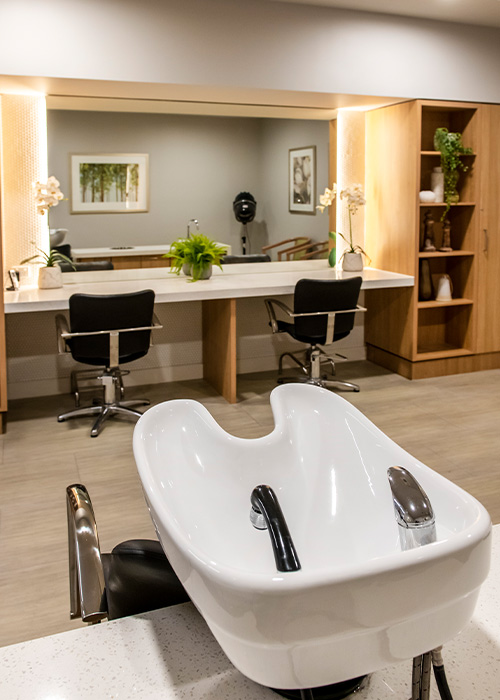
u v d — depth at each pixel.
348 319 4.54
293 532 0.86
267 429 3.95
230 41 4.00
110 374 4.14
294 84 4.22
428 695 0.66
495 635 0.82
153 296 3.91
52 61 3.68
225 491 0.89
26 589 2.39
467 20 4.59
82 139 4.54
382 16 4.39
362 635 0.54
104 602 0.92
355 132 5.27
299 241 5.24
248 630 0.52
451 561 0.55
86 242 4.66
